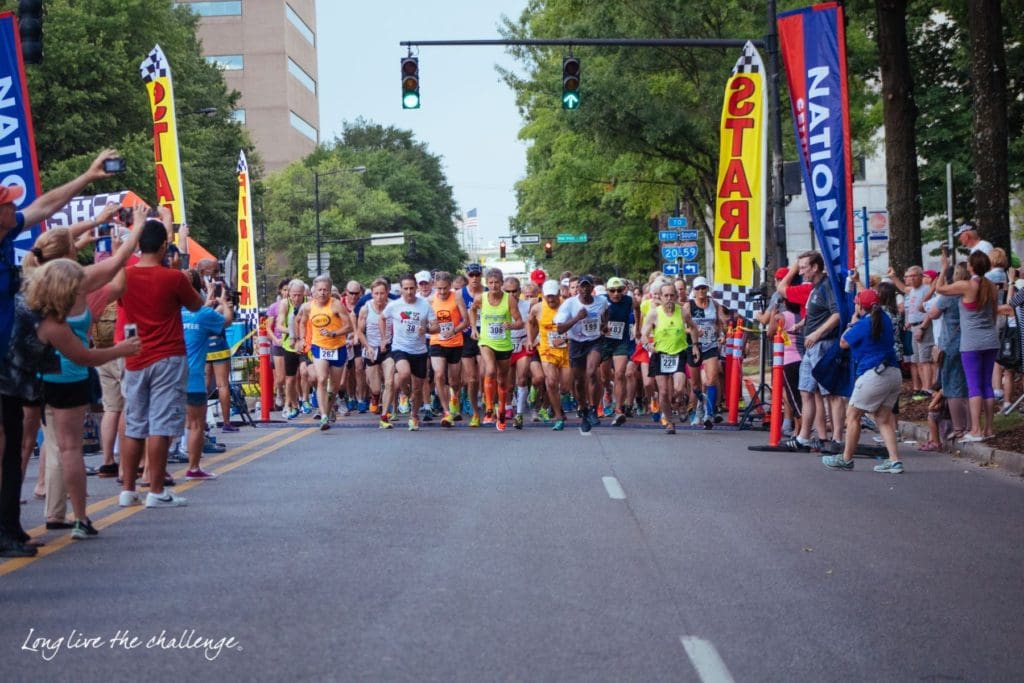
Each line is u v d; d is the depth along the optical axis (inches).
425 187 4527.6
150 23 1913.1
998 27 784.9
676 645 234.8
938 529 371.9
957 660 228.1
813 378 589.9
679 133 1401.3
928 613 264.4
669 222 1357.0
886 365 514.0
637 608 264.5
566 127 1547.7
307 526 369.1
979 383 579.2
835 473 511.2
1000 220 784.3
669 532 359.6
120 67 1781.5
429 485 462.9
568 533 356.5
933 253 864.3
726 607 266.5
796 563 315.9
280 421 837.2
